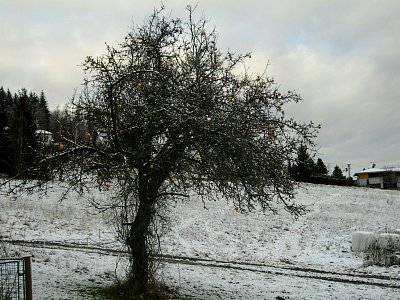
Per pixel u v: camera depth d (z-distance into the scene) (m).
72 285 11.30
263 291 13.48
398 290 14.83
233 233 27.06
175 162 9.68
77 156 9.84
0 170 36.88
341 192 50.16
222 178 9.23
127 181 9.55
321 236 28.05
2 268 9.33
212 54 10.34
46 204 28.58
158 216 11.92
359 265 20.34
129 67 9.67
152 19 10.23
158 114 9.12
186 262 18.53
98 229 23.89
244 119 9.15
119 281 11.23
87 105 10.05
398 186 99.56
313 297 13.05
